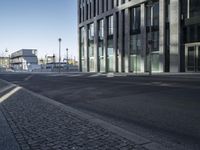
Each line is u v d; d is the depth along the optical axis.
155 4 40.25
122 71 48.09
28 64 115.69
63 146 5.21
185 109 9.44
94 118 7.92
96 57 56.47
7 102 11.37
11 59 156.00
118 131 6.34
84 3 62.06
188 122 7.57
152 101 11.59
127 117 8.55
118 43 49.09
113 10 50.03
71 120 7.59
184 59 35.84
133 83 21.27
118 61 49.19
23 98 12.74
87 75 41.47
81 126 6.83
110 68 52.06
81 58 65.00
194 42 34.31
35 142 5.50
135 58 44.91
